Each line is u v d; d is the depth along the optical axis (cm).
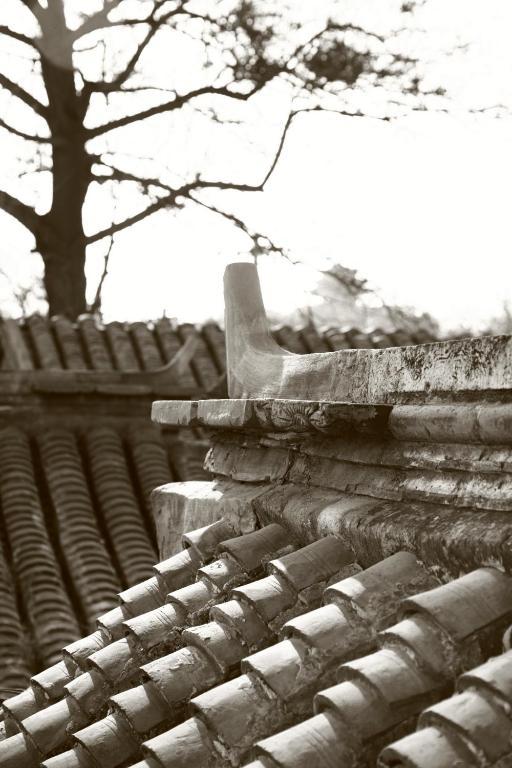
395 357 240
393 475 240
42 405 841
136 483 844
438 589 194
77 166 1555
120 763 229
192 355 941
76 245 1577
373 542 232
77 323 980
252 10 1417
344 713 181
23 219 1554
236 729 204
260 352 327
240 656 235
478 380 205
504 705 159
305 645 212
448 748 158
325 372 279
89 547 756
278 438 292
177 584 298
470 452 212
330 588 222
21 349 882
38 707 290
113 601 715
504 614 187
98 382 848
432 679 183
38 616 692
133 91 1543
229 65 1470
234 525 306
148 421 873
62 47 1492
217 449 342
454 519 212
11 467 802
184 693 233
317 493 273
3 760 260
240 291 341
